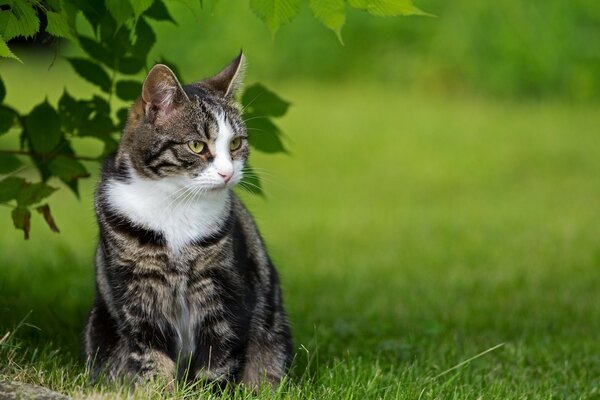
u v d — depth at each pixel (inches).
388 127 916.6
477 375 316.8
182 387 255.3
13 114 307.1
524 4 1062.4
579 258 527.5
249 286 273.6
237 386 259.8
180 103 261.4
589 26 1054.4
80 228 563.8
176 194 258.7
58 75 1048.8
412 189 735.7
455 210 665.6
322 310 414.3
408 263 522.6
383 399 274.5
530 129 914.1
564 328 394.3
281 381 272.2
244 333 269.3
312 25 1107.9
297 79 1103.6
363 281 480.4
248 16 1088.8
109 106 314.8
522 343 362.6
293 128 898.7
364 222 629.3
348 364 314.8
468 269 505.7
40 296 388.8
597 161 813.9
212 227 260.4
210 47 1077.1
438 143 864.9
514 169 791.1
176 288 259.9
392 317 405.7
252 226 289.9
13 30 241.8
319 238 585.3
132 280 257.8
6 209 597.0
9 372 253.4
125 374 266.8
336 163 805.9
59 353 303.4
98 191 266.4
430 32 1091.9
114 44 304.5
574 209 666.2
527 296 449.1
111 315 269.0
